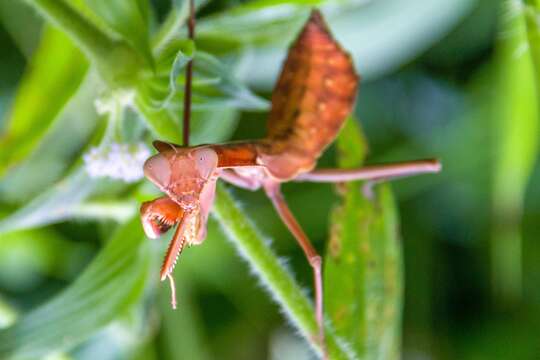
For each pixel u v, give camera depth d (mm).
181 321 183
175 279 184
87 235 192
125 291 158
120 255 158
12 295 187
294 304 152
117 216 166
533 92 164
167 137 151
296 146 156
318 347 153
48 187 163
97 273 157
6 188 176
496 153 190
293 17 166
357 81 156
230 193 152
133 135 157
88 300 157
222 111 166
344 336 158
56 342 155
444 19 180
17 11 183
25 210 159
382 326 159
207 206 146
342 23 176
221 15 162
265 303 196
